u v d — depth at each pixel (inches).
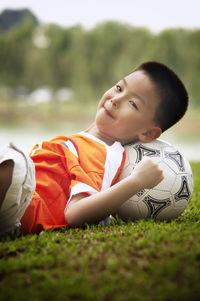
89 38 1691.7
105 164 113.6
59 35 1760.6
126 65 1573.6
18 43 1822.1
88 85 1696.6
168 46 1578.5
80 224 106.2
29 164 96.0
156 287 68.3
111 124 122.6
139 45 1620.3
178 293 65.4
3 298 66.8
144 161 107.6
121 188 102.9
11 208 94.0
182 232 95.1
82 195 105.4
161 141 127.3
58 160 114.3
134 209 117.0
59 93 1802.4
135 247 85.5
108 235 97.3
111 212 105.0
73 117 1469.0
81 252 85.1
